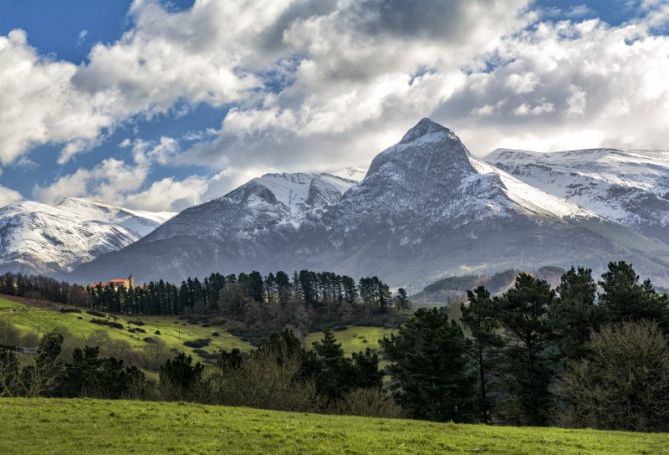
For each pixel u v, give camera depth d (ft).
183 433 142.61
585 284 320.29
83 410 167.94
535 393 268.82
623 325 241.35
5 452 121.29
